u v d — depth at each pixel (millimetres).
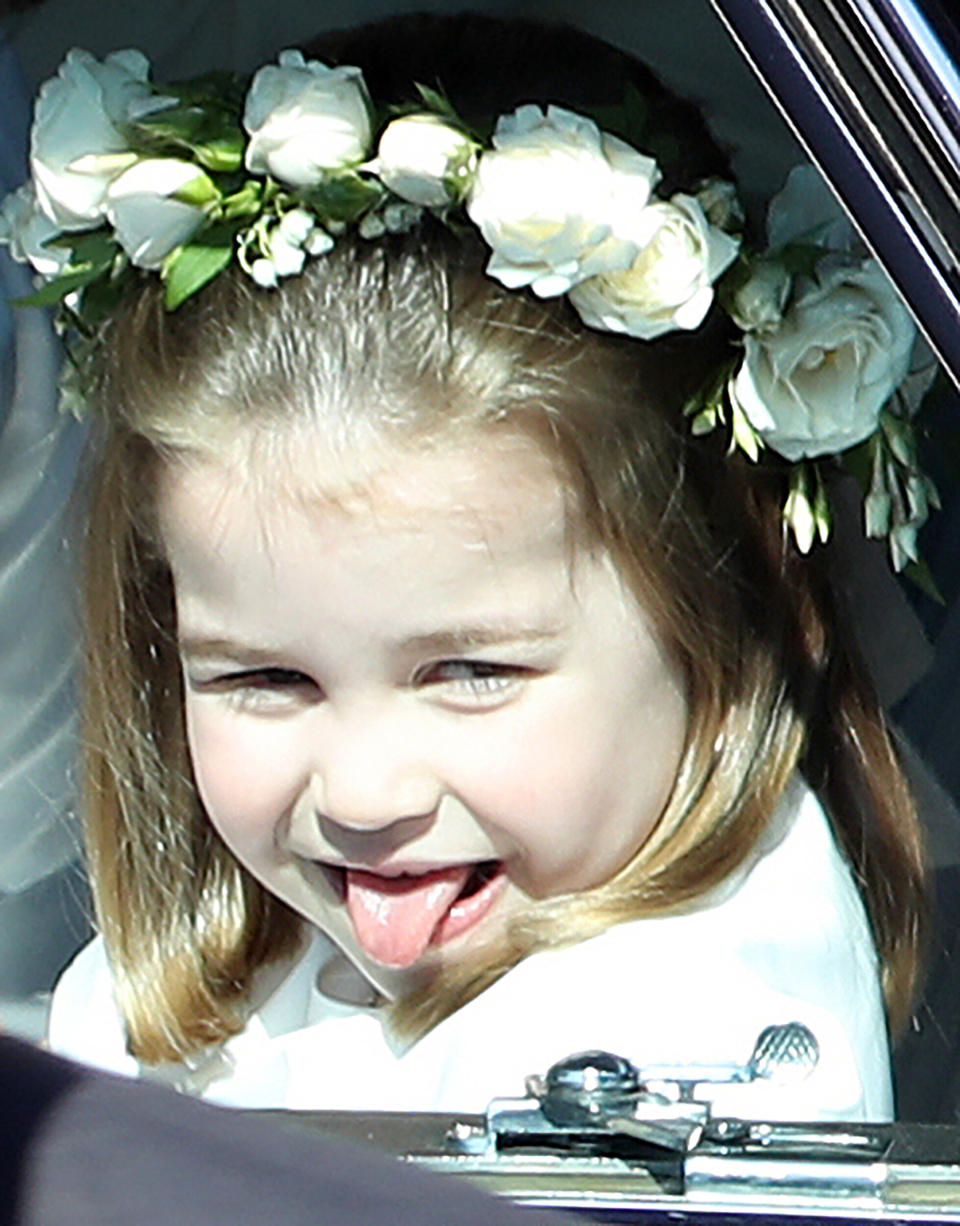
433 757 5195
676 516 5223
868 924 5324
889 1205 4414
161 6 5582
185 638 5348
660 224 4988
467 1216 1550
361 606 5074
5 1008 5883
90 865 5809
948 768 5379
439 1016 5332
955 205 4160
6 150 5672
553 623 5145
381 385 5031
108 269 5426
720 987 5102
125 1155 1537
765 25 4105
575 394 5074
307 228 5109
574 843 5297
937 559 5285
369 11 5582
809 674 5391
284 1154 1574
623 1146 4527
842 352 5109
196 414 5133
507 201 4918
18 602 5777
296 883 5484
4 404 5750
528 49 5340
